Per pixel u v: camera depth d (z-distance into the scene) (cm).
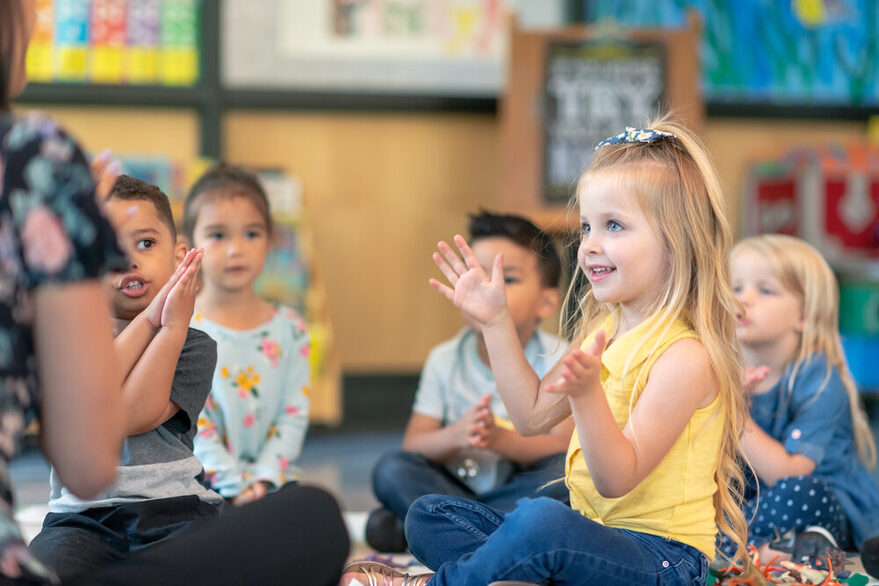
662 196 138
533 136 395
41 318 90
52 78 388
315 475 301
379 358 427
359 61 414
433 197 425
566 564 124
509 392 143
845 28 435
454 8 416
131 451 137
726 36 430
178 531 125
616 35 398
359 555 194
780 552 180
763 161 433
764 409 202
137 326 132
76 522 131
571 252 170
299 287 379
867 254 414
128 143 405
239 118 413
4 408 90
